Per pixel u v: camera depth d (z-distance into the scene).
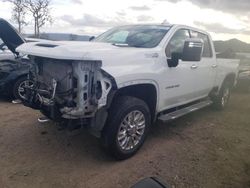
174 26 5.34
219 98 7.44
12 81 7.01
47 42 4.55
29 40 8.15
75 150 4.59
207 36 6.47
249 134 5.82
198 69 5.90
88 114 3.89
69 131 3.92
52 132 5.25
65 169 4.01
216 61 6.78
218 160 4.53
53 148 4.63
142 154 4.57
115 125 4.03
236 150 4.96
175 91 5.23
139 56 4.36
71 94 3.87
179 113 5.44
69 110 3.82
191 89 5.82
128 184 3.72
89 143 4.86
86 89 3.83
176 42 5.29
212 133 5.76
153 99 4.79
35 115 6.21
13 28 7.15
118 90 4.15
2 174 3.82
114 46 4.45
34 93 4.39
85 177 3.83
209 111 7.53
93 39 5.94
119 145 4.17
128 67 4.10
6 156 4.31
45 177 3.79
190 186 3.76
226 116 7.11
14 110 6.56
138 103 4.29
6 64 7.33
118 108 4.07
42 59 4.30
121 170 4.05
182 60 5.28
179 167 4.22
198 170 4.16
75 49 3.78
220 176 4.04
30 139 4.94
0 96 7.91
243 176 4.08
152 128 5.79
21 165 4.07
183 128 5.96
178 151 4.77
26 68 7.08
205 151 4.84
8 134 5.12
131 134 4.32
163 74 4.76
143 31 5.34
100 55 3.78
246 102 9.00
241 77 10.50
